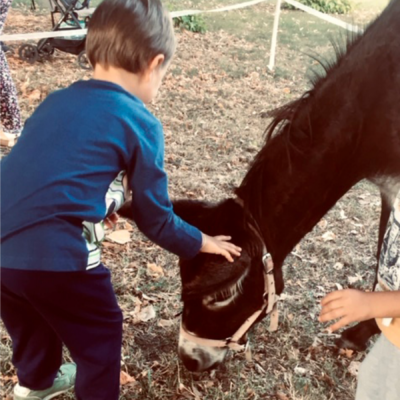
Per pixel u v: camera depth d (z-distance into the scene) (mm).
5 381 2498
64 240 1706
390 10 1944
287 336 2898
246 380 2623
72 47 6520
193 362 2154
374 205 4434
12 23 8422
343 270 3572
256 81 7156
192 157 4816
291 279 3422
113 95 1739
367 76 1903
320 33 10438
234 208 1960
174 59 7625
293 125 1955
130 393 2506
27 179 1694
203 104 6082
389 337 1646
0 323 2797
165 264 3412
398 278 1615
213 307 1981
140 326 2900
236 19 10969
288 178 1936
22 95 5629
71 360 2666
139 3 1765
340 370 2768
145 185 1796
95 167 1709
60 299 1817
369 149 2006
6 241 1719
